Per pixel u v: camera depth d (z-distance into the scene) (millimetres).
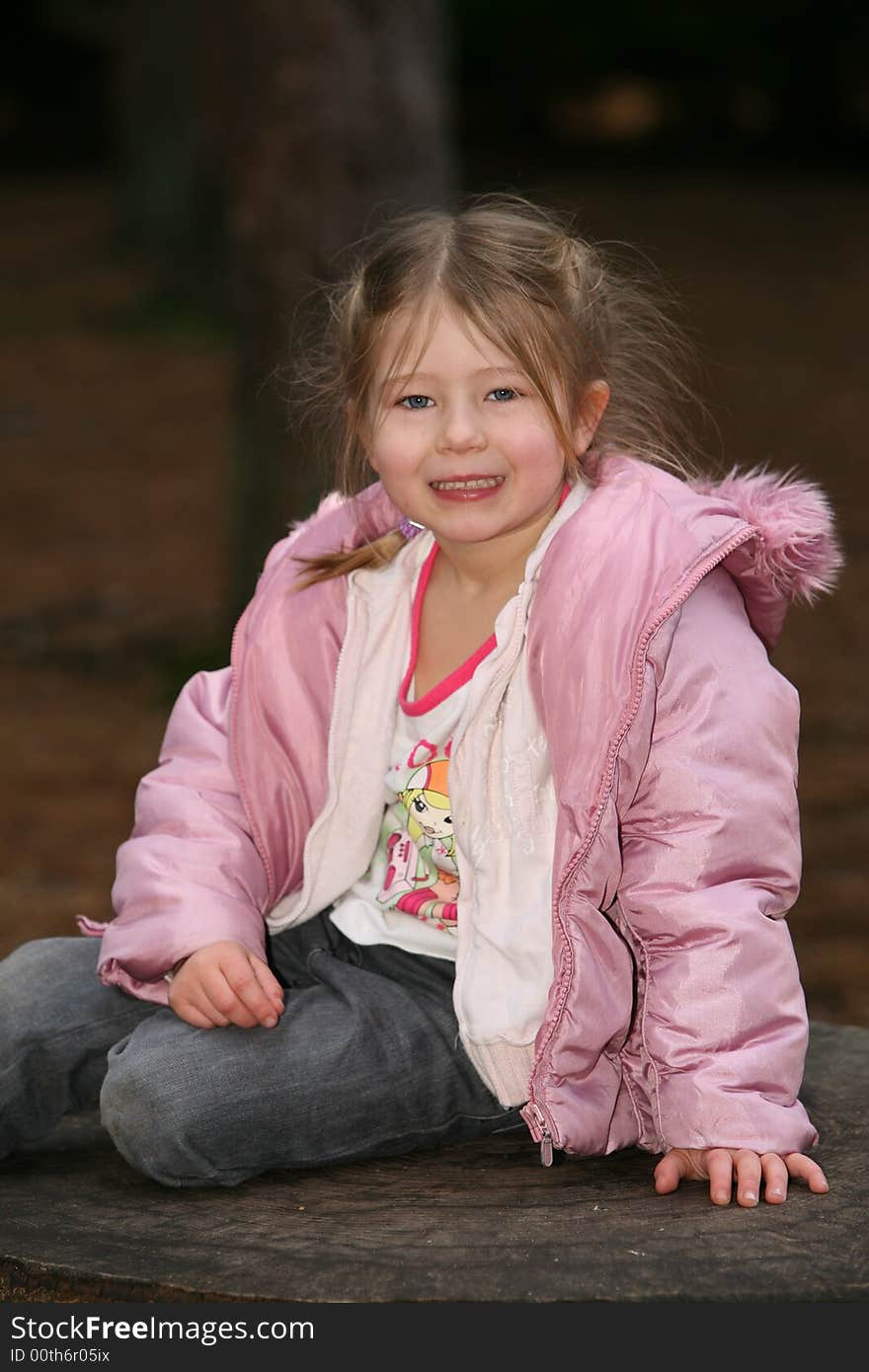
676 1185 3170
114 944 3430
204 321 22984
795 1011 3154
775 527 3377
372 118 9047
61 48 37688
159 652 11367
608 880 3188
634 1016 3311
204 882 3473
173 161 23859
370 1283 2820
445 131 9422
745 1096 3084
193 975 3314
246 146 8992
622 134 35156
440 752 3459
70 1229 3117
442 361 3299
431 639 3547
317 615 3613
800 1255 2865
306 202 8922
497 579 3506
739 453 15922
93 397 19922
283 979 3672
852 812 8312
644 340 3729
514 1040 3203
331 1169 3398
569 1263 2852
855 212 28062
